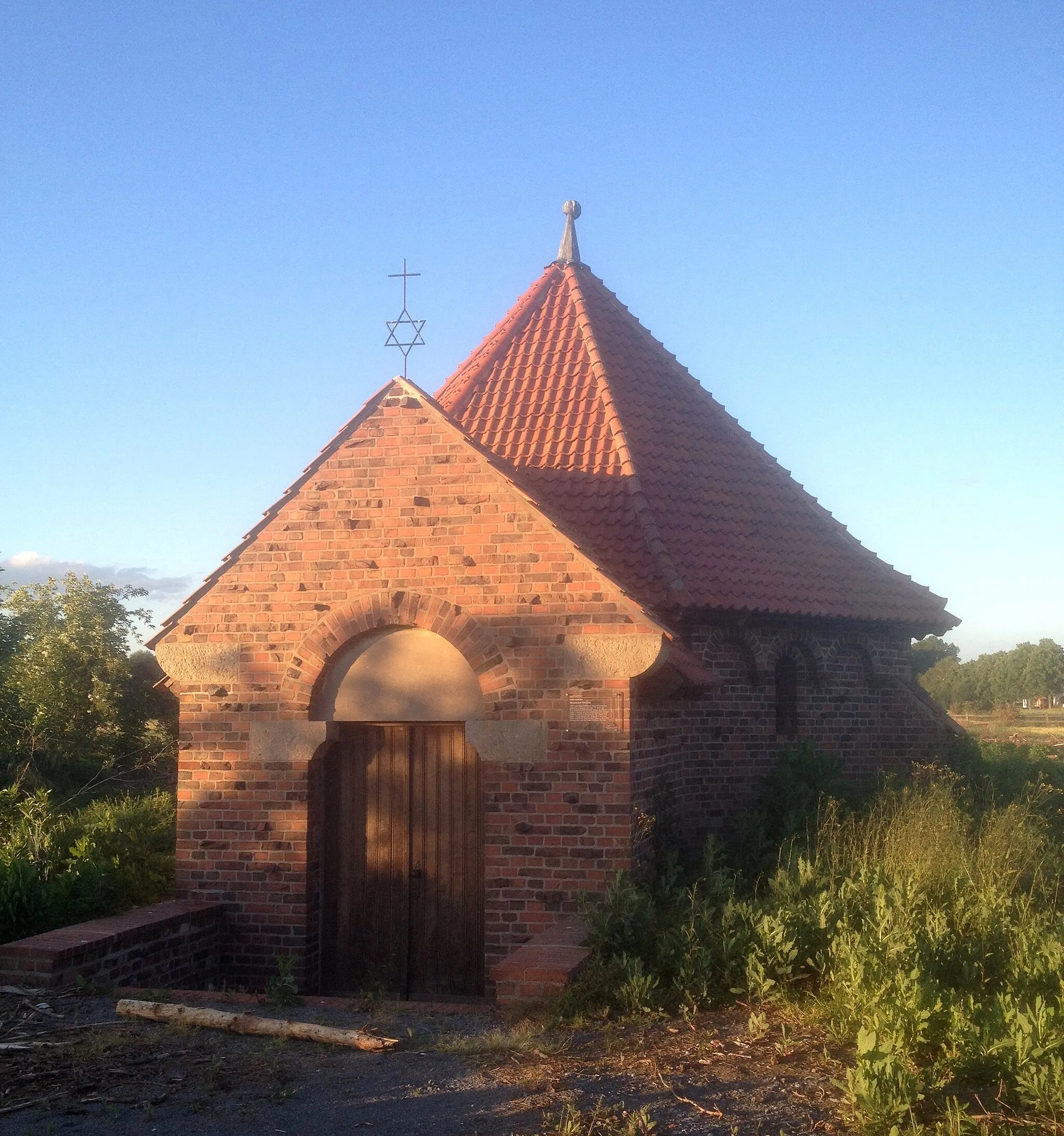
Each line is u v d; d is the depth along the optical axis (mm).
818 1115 6516
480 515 11641
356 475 12039
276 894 11836
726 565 13750
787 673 14578
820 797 12797
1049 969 8141
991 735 43750
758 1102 6730
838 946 8508
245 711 12070
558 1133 6277
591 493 13906
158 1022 8578
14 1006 8938
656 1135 6297
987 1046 6887
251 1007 9141
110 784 27703
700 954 8836
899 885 9656
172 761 29344
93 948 9789
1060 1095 6129
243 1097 7098
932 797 12711
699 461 15273
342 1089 7207
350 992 12031
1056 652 96188
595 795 11062
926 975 8109
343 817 12242
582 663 11188
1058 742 37156
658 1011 8375
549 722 11219
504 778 11266
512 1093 7012
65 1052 7902
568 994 8492
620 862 10930
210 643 12219
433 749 12094
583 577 11281
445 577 11656
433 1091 7117
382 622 11773
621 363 16172
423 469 11867
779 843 12367
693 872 12422
